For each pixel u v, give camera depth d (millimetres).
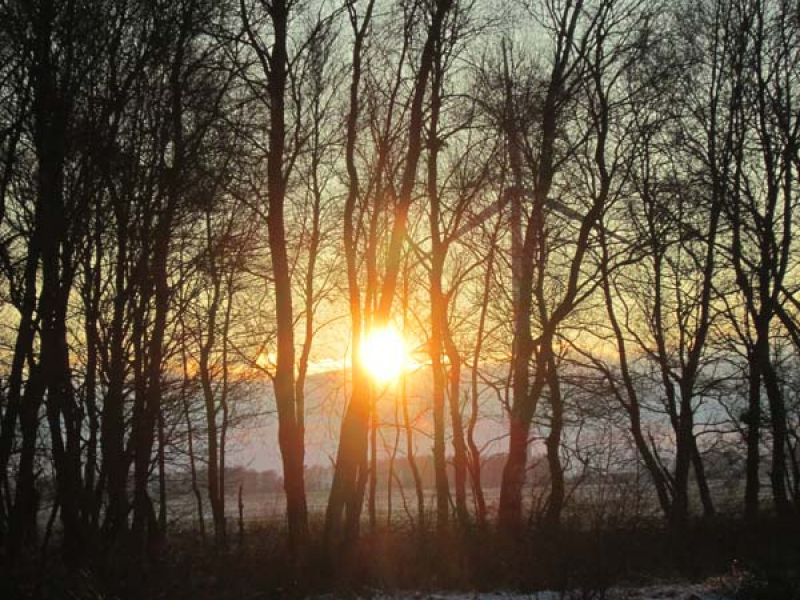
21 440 13836
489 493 34125
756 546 18844
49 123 12531
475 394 25859
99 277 15891
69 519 14078
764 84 25875
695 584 15609
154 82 14820
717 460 30688
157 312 15734
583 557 15008
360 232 21625
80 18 12883
